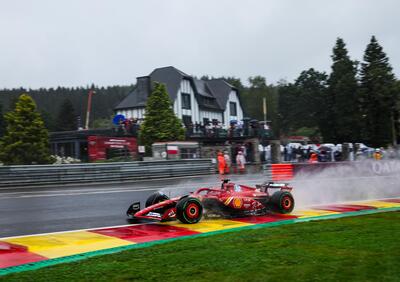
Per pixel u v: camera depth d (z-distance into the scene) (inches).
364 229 310.3
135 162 873.5
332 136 1706.4
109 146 978.1
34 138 981.2
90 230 335.0
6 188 710.5
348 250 244.8
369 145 1610.5
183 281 194.1
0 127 1829.5
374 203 489.4
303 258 228.2
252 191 406.3
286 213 408.5
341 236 285.7
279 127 2289.6
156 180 874.8
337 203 494.3
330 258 227.1
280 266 213.9
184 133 1290.6
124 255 243.8
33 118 996.6
